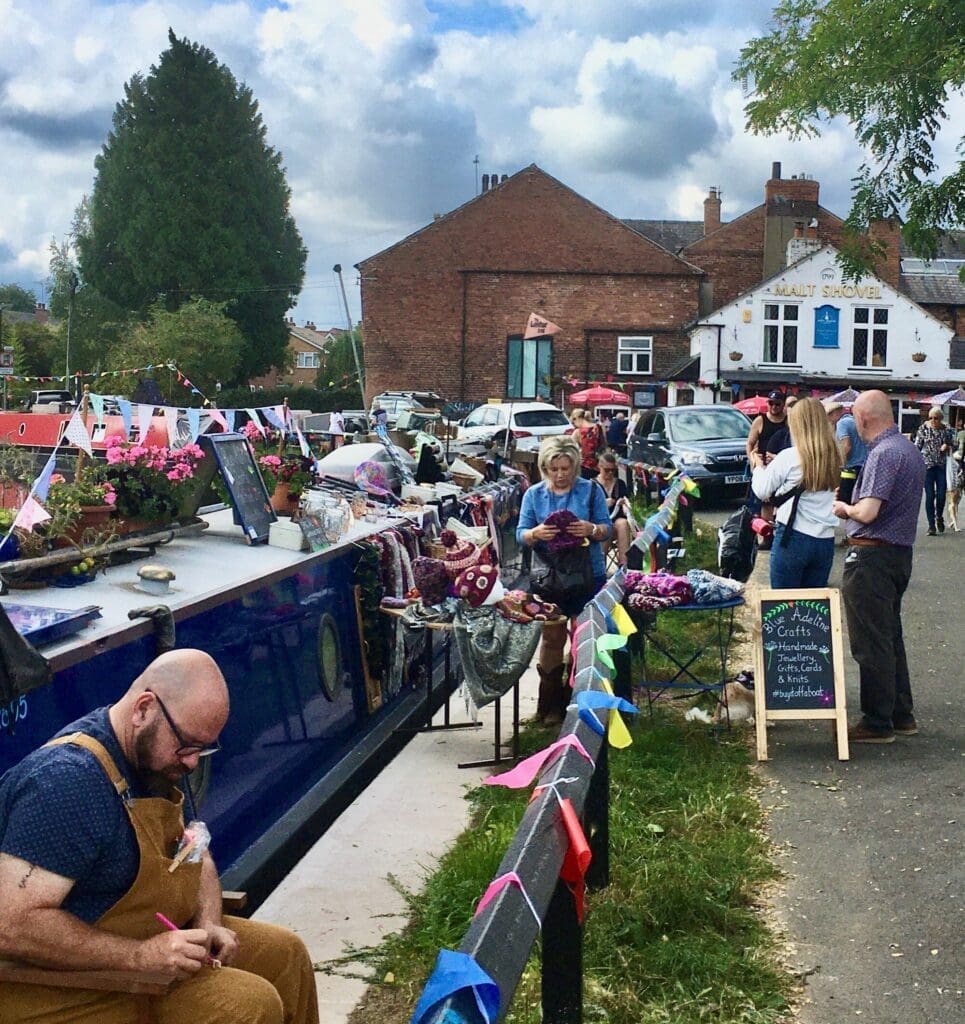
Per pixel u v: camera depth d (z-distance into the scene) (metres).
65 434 5.45
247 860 5.18
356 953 4.29
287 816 5.73
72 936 2.60
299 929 4.50
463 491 11.14
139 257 51.59
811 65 12.91
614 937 4.19
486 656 6.43
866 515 6.31
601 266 40.09
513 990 2.12
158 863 2.77
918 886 4.69
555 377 40.16
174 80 52.44
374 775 6.72
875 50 12.43
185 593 5.12
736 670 8.08
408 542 8.16
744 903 4.57
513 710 7.33
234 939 2.96
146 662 4.59
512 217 40.06
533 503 7.25
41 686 3.56
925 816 5.44
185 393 42.28
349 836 5.42
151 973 2.64
